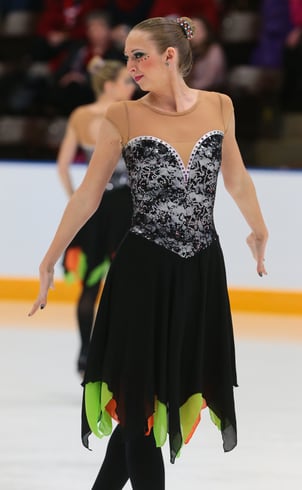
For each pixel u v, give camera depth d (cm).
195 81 2256
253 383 1391
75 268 1346
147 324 699
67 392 1302
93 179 718
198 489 898
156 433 697
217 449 1045
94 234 1332
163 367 698
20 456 998
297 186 1980
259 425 1151
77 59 2347
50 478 925
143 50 706
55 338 1705
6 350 1591
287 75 2305
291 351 1642
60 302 2095
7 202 2080
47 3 2528
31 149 2356
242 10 2464
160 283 702
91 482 916
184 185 704
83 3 2489
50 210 2067
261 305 2006
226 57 2434
